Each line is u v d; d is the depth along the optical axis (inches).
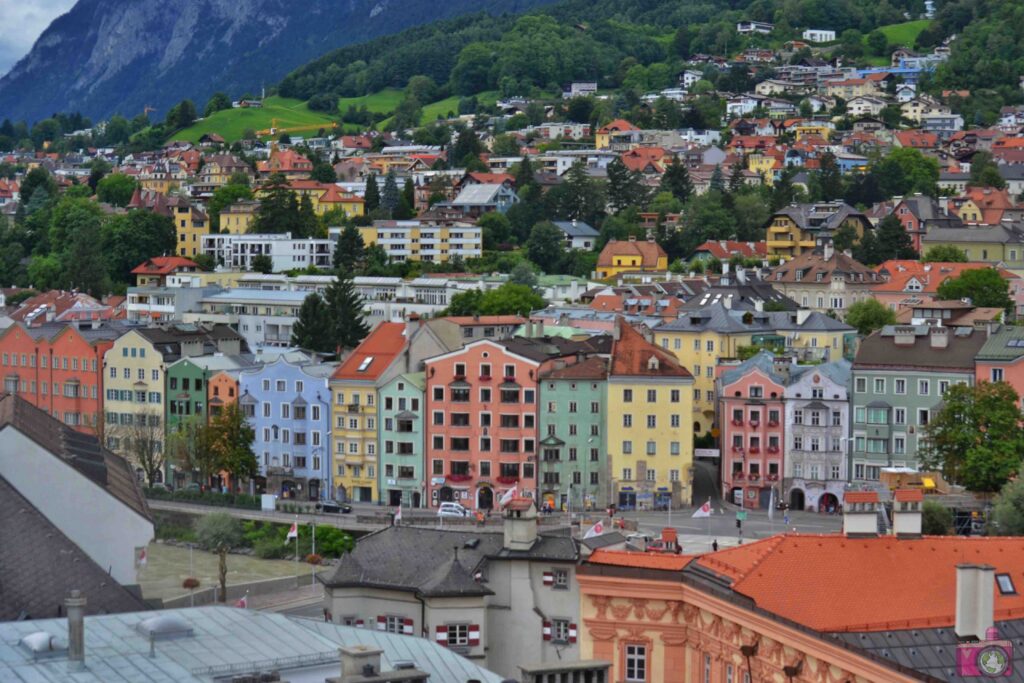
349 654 4931.1
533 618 7839.6
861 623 6254.9
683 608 6879.9
